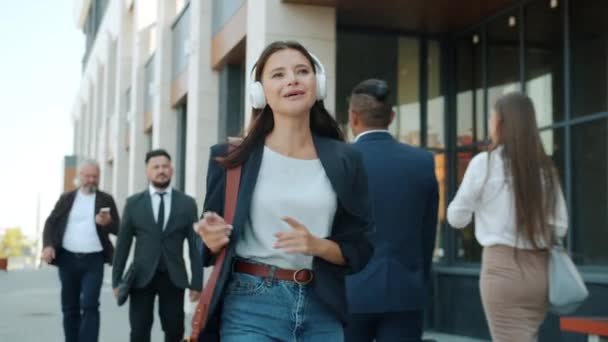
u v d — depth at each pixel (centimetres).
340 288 263
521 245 358
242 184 259
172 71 1672
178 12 1675
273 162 263
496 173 365
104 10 3306
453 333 982
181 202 627
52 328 1059
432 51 1064
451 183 1052
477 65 1020
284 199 258
